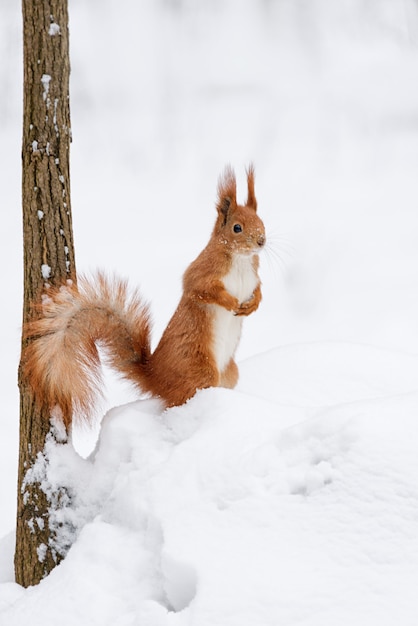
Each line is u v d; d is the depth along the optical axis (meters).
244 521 4.69
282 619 4.04
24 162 6.03
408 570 4.06
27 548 6.17
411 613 3.86
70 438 6.25
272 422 5.48
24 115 5.99
